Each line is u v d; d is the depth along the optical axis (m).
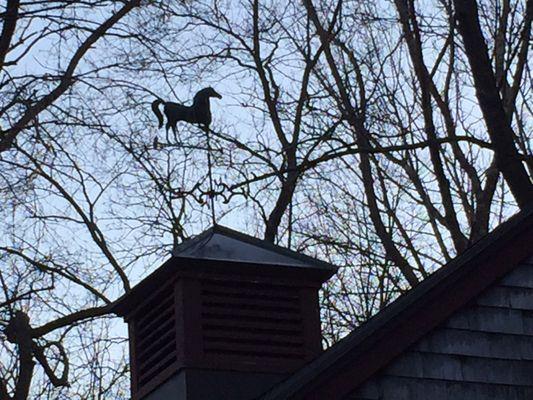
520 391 7.93
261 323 8.50
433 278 8.07
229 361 8.26
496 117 13.52
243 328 8.45
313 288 8.76
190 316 8.34
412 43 17.02
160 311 8.77
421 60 14.94
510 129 13.50
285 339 8.50
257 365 8.30
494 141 13.43
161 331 8.68
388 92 17.48
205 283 8.52
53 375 13.38
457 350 7.91
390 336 7.76
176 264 8.48
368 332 7.74
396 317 7.80
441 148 16.61
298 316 8.62
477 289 8.08
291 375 8.14
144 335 8.95
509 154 13.37
